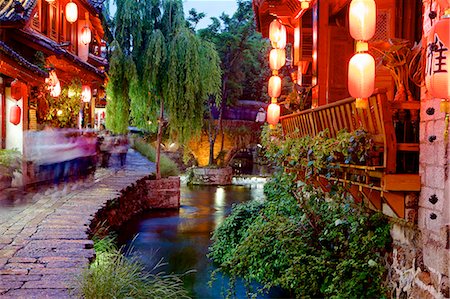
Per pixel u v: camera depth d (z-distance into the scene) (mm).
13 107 11500
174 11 17969
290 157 7855
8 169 11703
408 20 8328
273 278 7672
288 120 9906
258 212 10766
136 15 17547
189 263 9875
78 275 5141
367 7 5016
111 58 17312
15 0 11953
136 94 17641
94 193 12172
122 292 5035
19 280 5129
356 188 6223
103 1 17203
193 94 17344
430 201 4824
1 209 9523
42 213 9109
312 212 7645
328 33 9461
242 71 33469
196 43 17578
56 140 14414
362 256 6371
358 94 5062
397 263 5727
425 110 5008
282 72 23641
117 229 12719
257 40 33156
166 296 5789
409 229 5426
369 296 6094
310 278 6754
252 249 8219
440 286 4621
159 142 18078
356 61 5047
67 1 16438
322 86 9422
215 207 18000
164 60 17188
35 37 12719
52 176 14000
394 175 5047
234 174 33125
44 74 11789
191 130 17797
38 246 6547
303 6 8844
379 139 5285
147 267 9453
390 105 5477
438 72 3736
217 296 7879
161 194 17188
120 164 21641
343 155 6223
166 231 13031
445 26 3680
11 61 10203
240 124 32469
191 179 28547
